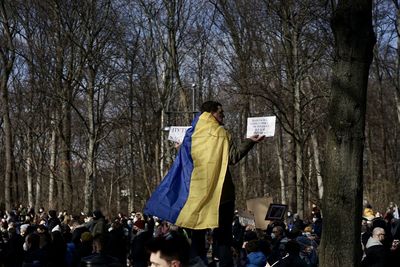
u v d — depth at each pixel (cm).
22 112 4766
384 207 3559
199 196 682
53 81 3572
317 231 2000
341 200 764
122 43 3628
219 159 690
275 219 1606
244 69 3262
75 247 1261
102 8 3300
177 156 716
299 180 3006
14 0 3800
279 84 3050
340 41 780
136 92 4369
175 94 4034
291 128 2853
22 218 3059
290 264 1004
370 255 1074
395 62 4328
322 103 3045
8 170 3838
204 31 4188
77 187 4941
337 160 770
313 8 2772
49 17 3497
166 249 442
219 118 721
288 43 3030
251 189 4962
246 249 1077
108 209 5891
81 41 3319
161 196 700
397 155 5275
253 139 712
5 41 3825
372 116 5025
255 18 3253
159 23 3938
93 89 3331
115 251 1153
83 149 5238
